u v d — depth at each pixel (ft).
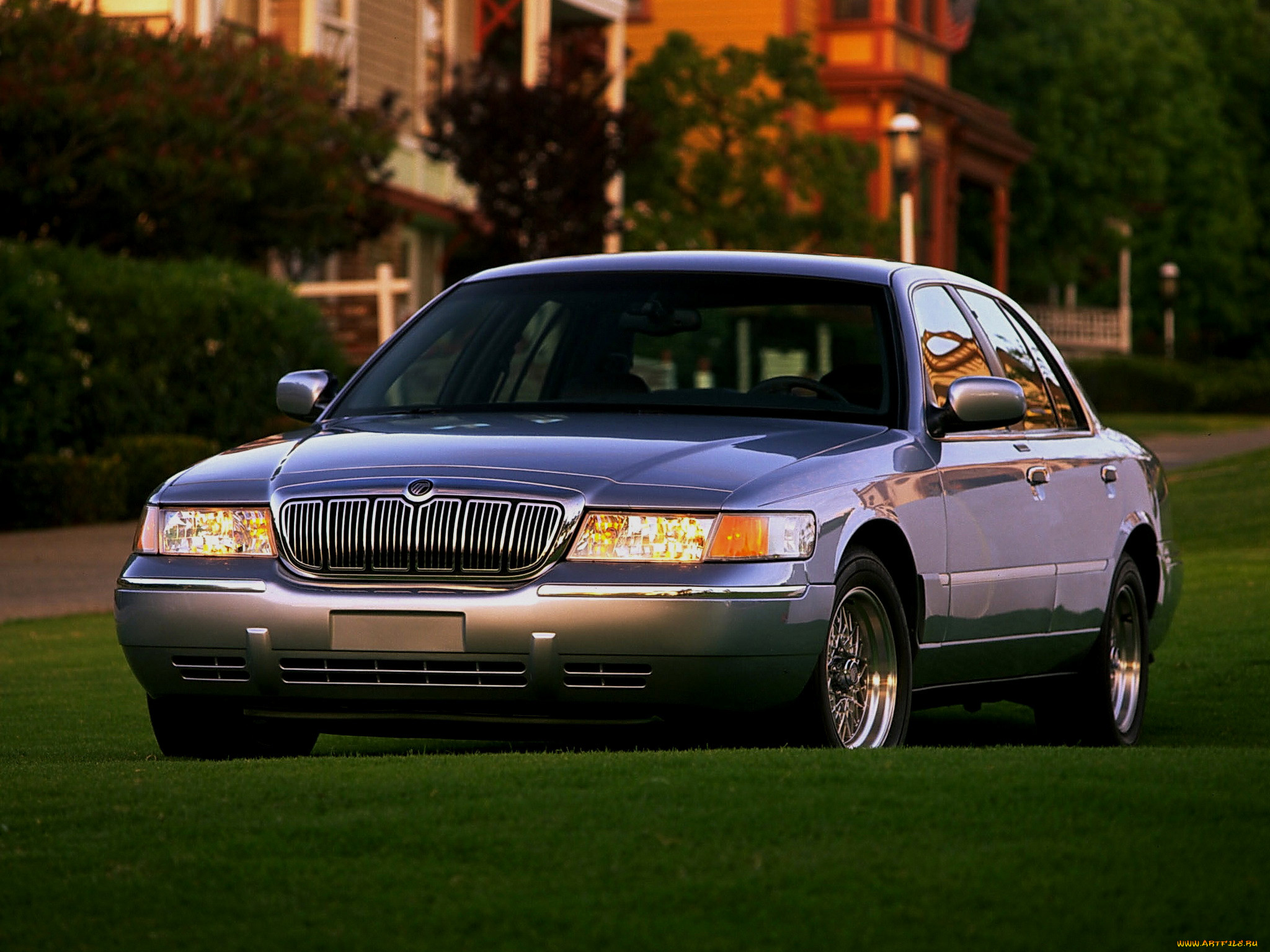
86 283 233.14
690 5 478.18
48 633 138.31
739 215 429.79
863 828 50.62
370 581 66.69
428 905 44.68
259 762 65.26
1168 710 97.66
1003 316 89.30
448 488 66.39
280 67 275.80
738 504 65.51
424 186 368.48
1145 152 613.52
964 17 566.36
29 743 84.28
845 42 478.59
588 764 60.18
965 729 93.91
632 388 78.23
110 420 236.22
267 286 260.42
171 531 69.82
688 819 51.42
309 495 67.87
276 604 66.80
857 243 428.56
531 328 81.56
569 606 64.44
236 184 256.73
